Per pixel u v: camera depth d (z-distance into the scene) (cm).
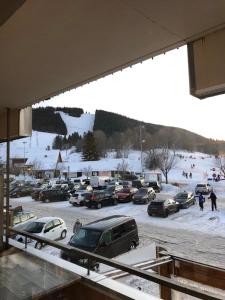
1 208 520
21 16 273
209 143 10350
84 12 270
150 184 4222
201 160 8469
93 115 18050
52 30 300
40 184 5131
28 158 9012
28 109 597
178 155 8419
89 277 347
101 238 1234
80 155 9794
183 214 2388
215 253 1259
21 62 373
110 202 3059
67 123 17025
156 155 6391
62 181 5594
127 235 1339
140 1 253
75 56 357
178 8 258
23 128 580
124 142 10281
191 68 300
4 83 446
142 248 1374
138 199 3062
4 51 344
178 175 6294
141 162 6581
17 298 297
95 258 336
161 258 452
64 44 329
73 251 372
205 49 291
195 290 236
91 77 427
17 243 515
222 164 6406
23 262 407
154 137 9494
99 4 259
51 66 387
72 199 3167
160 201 2378
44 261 411
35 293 308
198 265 437
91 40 321
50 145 13138
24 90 479
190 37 300
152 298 296
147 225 2019
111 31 301
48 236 1586
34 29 298
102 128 15725
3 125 612
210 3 250
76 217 2458
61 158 8725
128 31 301
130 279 689
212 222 2011
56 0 251
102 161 7444
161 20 277
